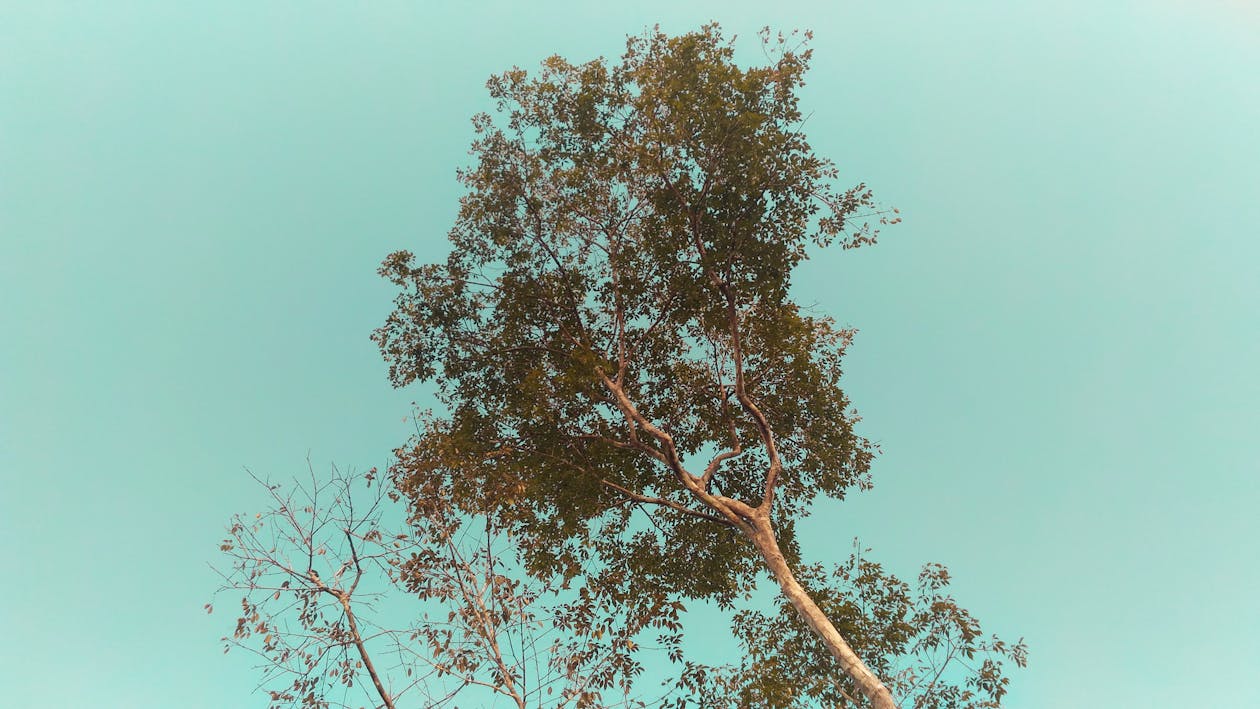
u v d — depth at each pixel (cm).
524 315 1598
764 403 1571
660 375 1628
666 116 1358
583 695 836
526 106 1508
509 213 1536
